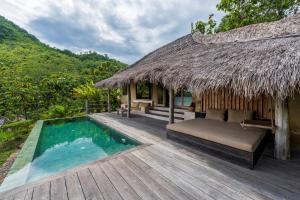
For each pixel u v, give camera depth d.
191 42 8.32
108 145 6.25
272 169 3.13
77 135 7.61
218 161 3.52
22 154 4.41
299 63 2.74
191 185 2.66
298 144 4.23
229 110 5.30
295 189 2.52
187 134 4.48
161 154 3.93
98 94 13.04
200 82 3.79
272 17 11.48
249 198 2.32
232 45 5.22
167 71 5.11
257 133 3.81
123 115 10.05
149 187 2.61
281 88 2.70
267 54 3.40
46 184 2.71
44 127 8.54
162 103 10.20
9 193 2.47
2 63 15.73
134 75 7.10
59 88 12.66
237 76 3.21
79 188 2.60
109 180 2.82
